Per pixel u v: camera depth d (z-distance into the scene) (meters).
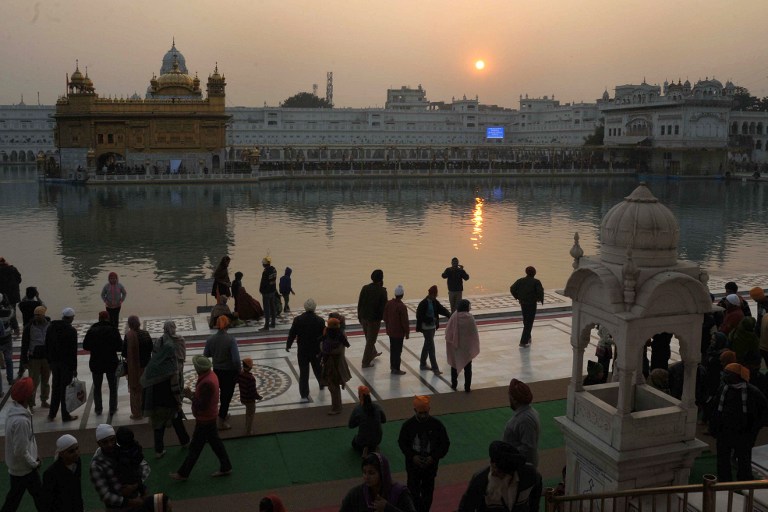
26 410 7.09
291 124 127.94
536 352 13.42
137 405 10.13
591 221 40.00
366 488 5.46
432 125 137.75
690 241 31.92
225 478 8.29
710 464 8.30
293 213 44.34
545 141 140.50
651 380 8.77
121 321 16.31
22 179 81.31
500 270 24.28
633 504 6.32
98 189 65.31
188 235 33.62
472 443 9.23
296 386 11.59
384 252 28.38
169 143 77.81
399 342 11.96
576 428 6.92
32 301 11.95
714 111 93.88
